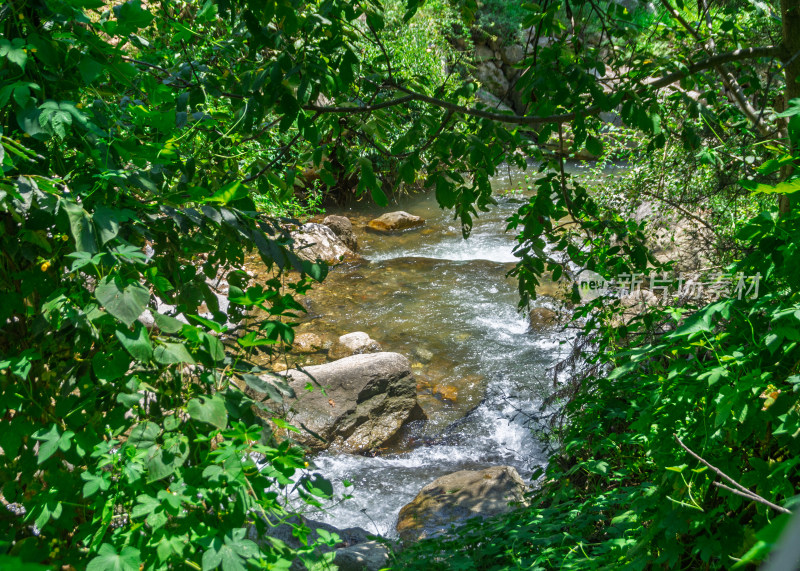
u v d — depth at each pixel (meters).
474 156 3.01
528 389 6.54
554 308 8.00
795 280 1.72
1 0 1.95
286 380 2.18
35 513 1.80
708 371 1.83
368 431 5.93
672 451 1.94
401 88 3.32
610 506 2.99
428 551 3.16
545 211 3.51
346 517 4.85
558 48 2.98
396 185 3.41
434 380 6.84
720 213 4.41
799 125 1.69
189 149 2.79
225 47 3.08
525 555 2.91
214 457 1.84
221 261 2.49
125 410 1.85
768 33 4.03
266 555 1.74
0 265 2.07
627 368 2.08
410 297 8.79
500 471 4.84
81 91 2.19
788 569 0.35
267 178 3.46
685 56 3.37
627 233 3.58
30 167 1.98
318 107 3.15
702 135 4.53
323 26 2.83
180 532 1.66
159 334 1.91
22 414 1.95
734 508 1.73
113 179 1.94
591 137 3.09
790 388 1.71
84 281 1.99
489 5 16.41
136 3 1.98
